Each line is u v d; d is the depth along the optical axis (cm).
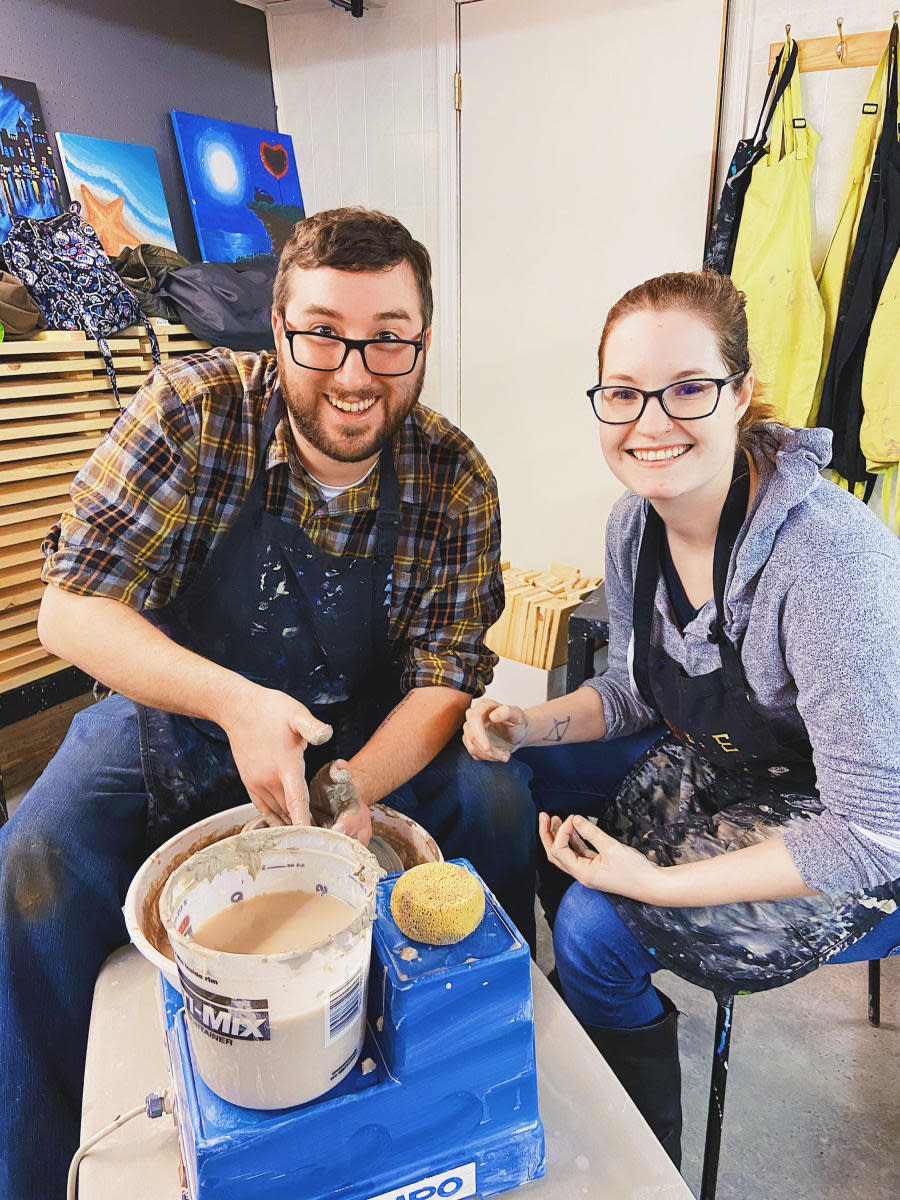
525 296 329
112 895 125
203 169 332
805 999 171
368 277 109
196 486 127
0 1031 111
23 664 264
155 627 126
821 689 104
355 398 116
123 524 124
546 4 291
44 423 255
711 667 124
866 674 101
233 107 351
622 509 137
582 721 144
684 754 142
